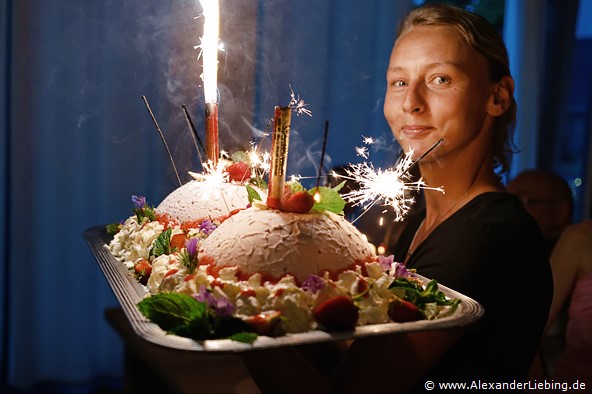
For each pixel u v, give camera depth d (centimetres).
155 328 118
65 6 410
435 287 139
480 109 177
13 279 421
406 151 182
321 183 308
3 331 430
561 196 358
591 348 242
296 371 142
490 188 179
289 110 145
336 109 459
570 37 557
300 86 438
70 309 435
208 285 131
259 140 383
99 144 425
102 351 449
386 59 463
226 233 145
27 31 406
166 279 142
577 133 612
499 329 152
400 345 144
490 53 176
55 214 426
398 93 182
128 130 426
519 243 157
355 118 462
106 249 210
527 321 155
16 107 409
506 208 162
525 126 520
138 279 166
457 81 174
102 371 452
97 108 422
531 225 161
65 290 433
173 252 171
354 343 150
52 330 434
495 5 519
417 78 177
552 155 570
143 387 349
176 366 309
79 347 440
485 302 152
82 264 434
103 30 416
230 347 109
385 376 144
